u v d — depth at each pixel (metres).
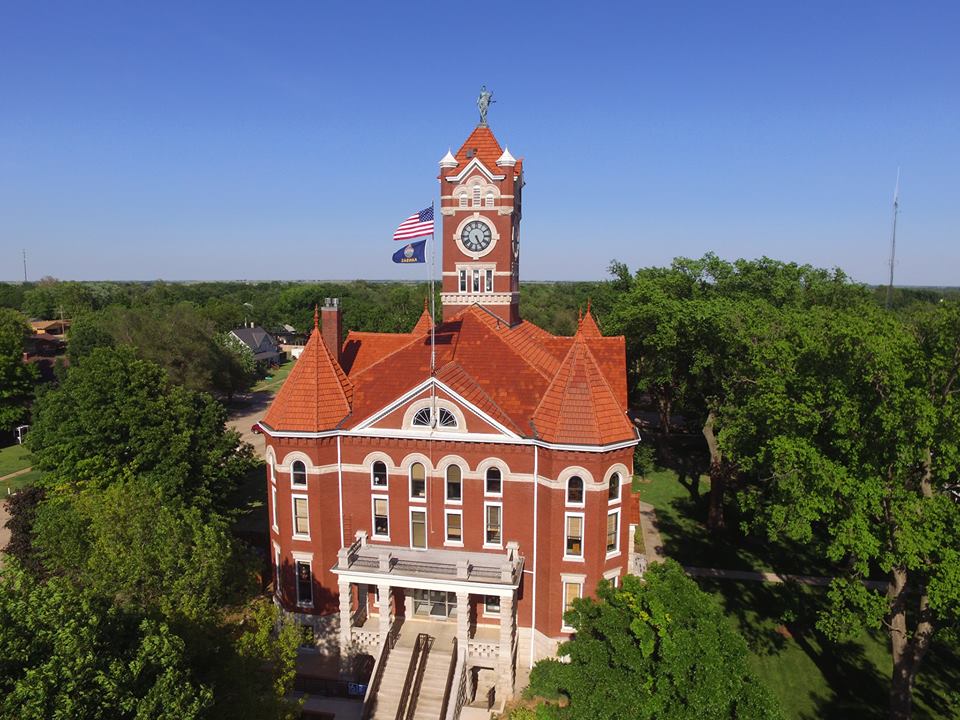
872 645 37.47
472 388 35.28
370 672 34.94
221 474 46.84
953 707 30.67
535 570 34.06
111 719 17.25
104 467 42.91
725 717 22.56
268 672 27.25
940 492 29.09
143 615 22.06
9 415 84.06
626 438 33.12
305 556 35.56
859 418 28.22
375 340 43.50
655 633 24.34
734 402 44.84
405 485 34.78
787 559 47.56
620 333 66.75
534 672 28.36
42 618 18.02
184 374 86.00
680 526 53.88
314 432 34.25
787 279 72.19
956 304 28.92
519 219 51.00
